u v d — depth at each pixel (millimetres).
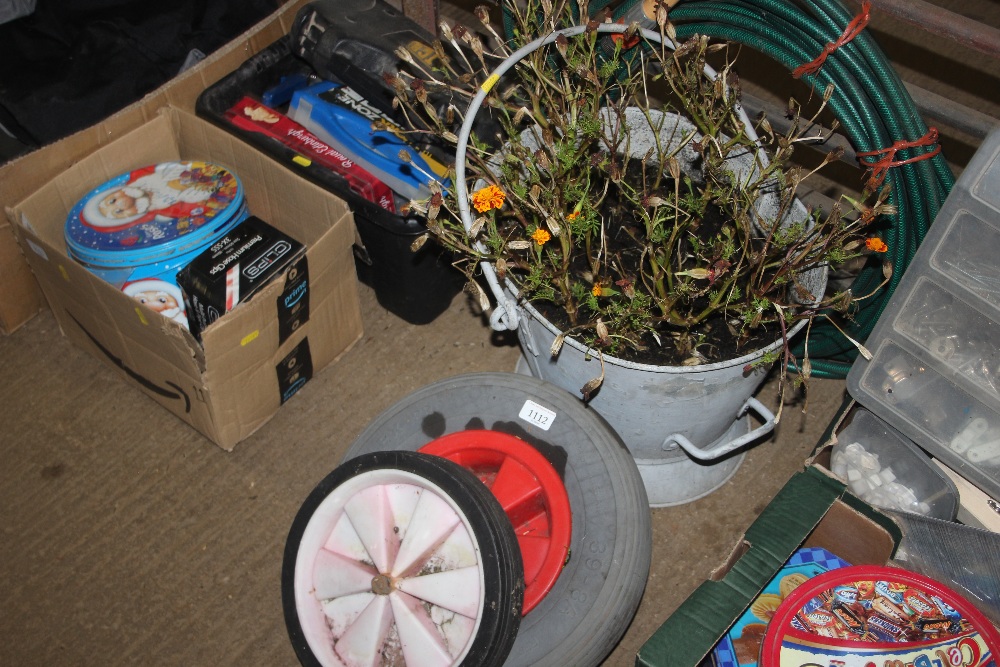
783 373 1316
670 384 1361
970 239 1188
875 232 1541
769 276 1473
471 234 1284
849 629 1272
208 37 2182
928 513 1521
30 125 2027
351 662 1363
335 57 1792
